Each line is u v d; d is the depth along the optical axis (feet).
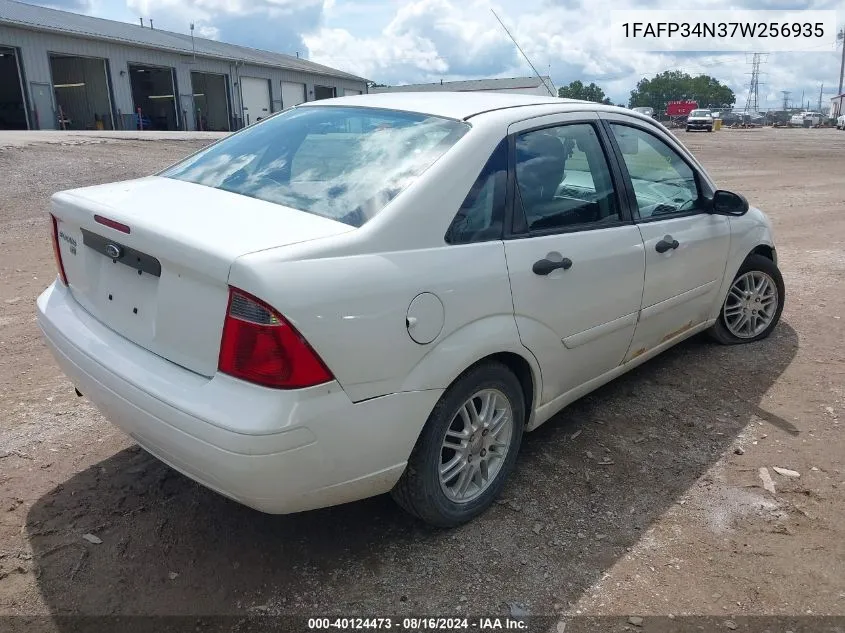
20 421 12.09
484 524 9.68
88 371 8.62
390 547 9.18
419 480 8.71
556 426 12.45
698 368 14.98
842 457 11.44
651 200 12.45
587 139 11.23
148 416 7.73
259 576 8.61
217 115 129.18
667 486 10.62
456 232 8.74
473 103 10.49
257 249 7.18
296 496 7.50
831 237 30.42
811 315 18.72
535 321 9.71
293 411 7.10
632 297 11.66
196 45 127.95
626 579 8.63
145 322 8.23
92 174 42.45
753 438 12.07
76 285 9.64
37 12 102.78
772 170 64.85
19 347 15.44
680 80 359.25
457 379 8.83
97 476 10.55
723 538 9.41
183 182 9.86
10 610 7.91
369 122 10.19
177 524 9.52
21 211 31.89
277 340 6.98
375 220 8.02
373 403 7.76
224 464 7.13
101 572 8.57
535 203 9.96
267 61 137.90
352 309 7.41
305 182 9.02
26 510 9.65
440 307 8.29
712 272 14.10
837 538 9.42
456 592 8.39
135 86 120.98
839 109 267.39
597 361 11.45
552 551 9.13
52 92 94.43
